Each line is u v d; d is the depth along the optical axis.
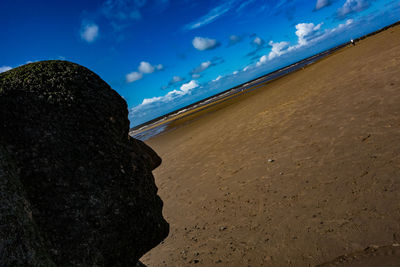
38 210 1.63
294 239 3.85
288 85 20.91
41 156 1.75
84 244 1.70
